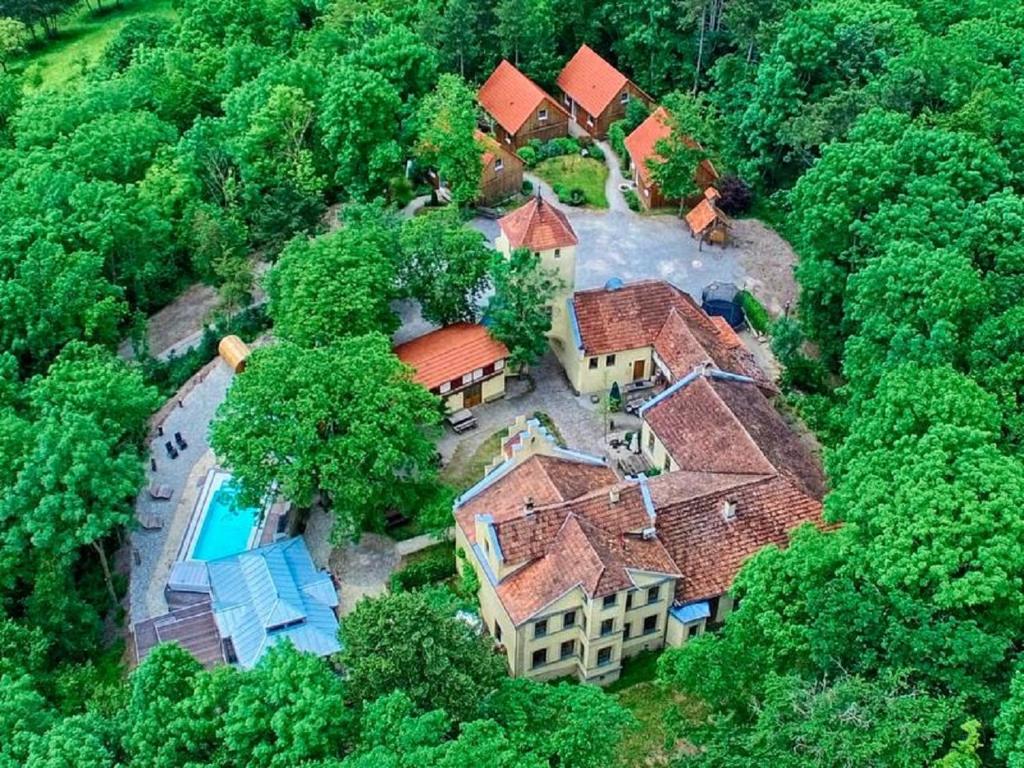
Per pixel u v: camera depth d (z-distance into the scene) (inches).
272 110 4330.7
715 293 3836.1
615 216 4407.0
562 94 5167.3
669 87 5032.0
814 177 3390.7
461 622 2237.9
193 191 4224.9
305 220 4106.8
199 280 4323.3
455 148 4175.7
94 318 3523.6
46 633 2689.5
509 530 2610.7
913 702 1881.2
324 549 3053.6
